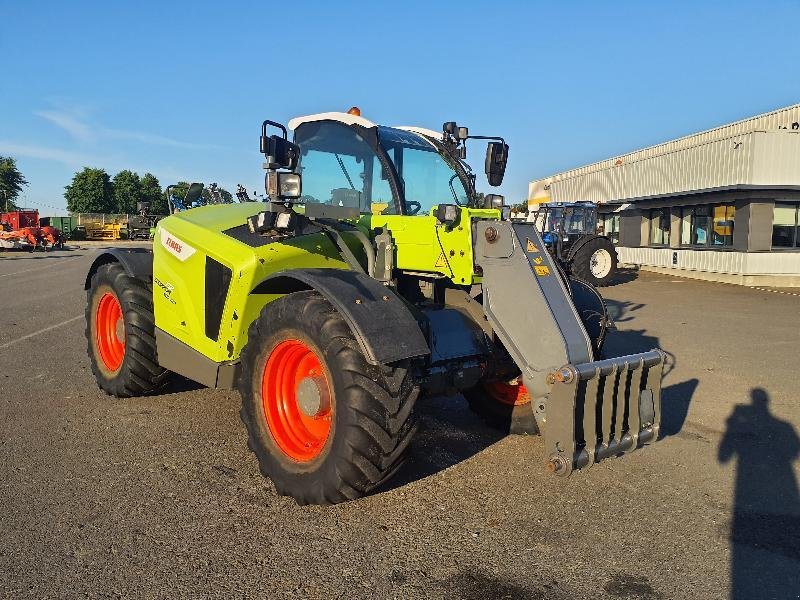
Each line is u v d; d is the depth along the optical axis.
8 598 2.68
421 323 3.76
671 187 21.28
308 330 3.44
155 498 3.66
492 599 2.74
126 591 2.74
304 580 2.85
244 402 3.83
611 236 26.09
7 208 92.12
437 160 4.94
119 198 88.44
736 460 4.42
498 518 3.49
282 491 3.59
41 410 5.30
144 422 5.00
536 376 3.60
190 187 6.16
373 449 3.23
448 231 4.03
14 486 3.80
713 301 13.76
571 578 2.91
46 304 12.27
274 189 3.96
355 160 4.66
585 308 4.29
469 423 5.11
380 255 4.11
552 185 32.69
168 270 4.90
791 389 6.30
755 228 17.44
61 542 3.15
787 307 12.73
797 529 3.43
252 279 4.07
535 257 3.72
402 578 2.88
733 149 18.03
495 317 3.79
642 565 3.04
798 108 23.27
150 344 5.29
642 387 3.74
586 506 3.65
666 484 3.99
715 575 2.96
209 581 2.83
